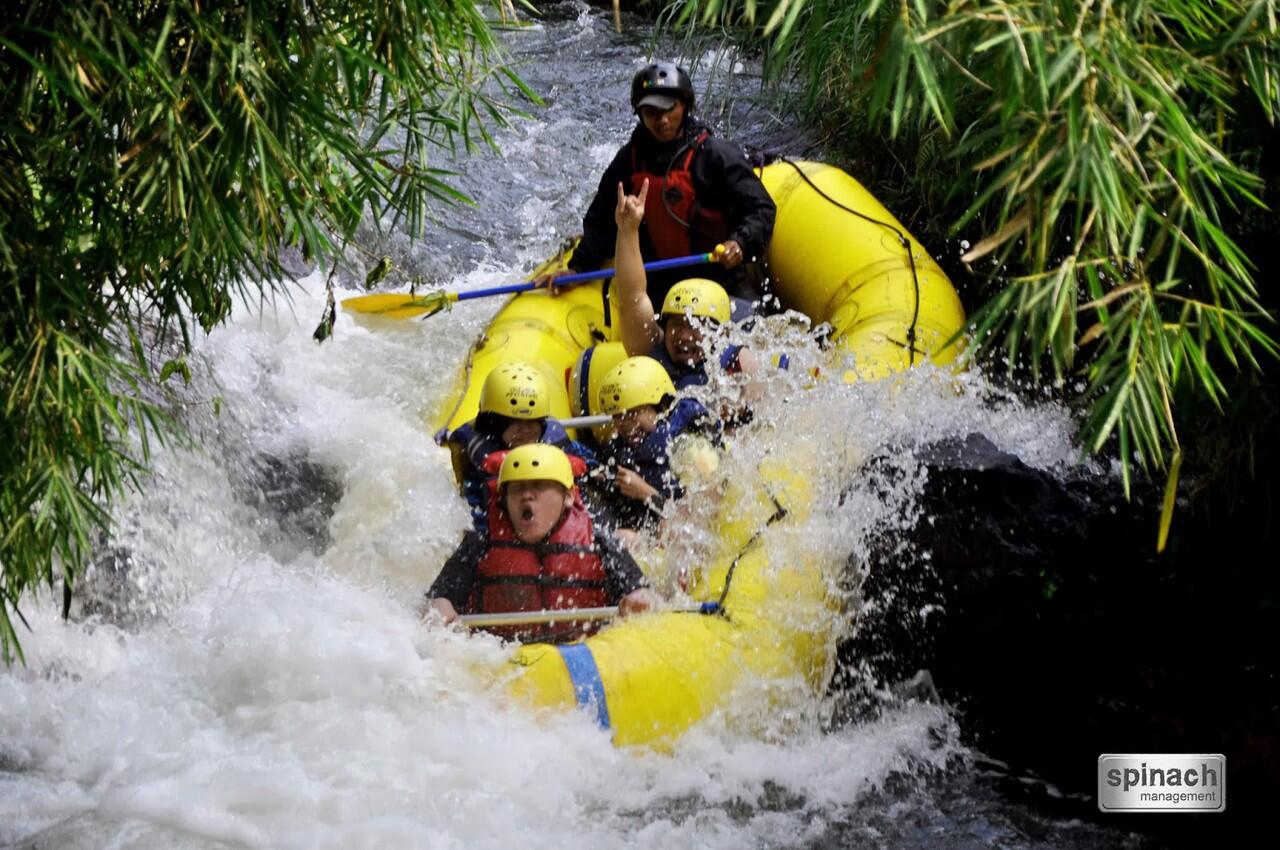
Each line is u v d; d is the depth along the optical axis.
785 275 17.53
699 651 11.23
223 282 8.38
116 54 6.78
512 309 16.94
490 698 10.72
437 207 22.08
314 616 11.43
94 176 7.07
